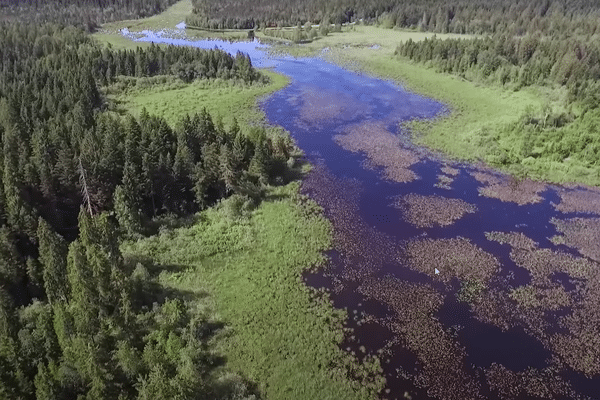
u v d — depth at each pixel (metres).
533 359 47.84
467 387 44.94
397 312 53.31
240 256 61.19
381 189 78.50
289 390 43.81
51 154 66.19
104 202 65.19
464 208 72.94
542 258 61.88
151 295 53.19
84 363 37.97
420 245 64.31
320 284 57.16
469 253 62.69
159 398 35.69
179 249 61.38
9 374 37.31
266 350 47.66
